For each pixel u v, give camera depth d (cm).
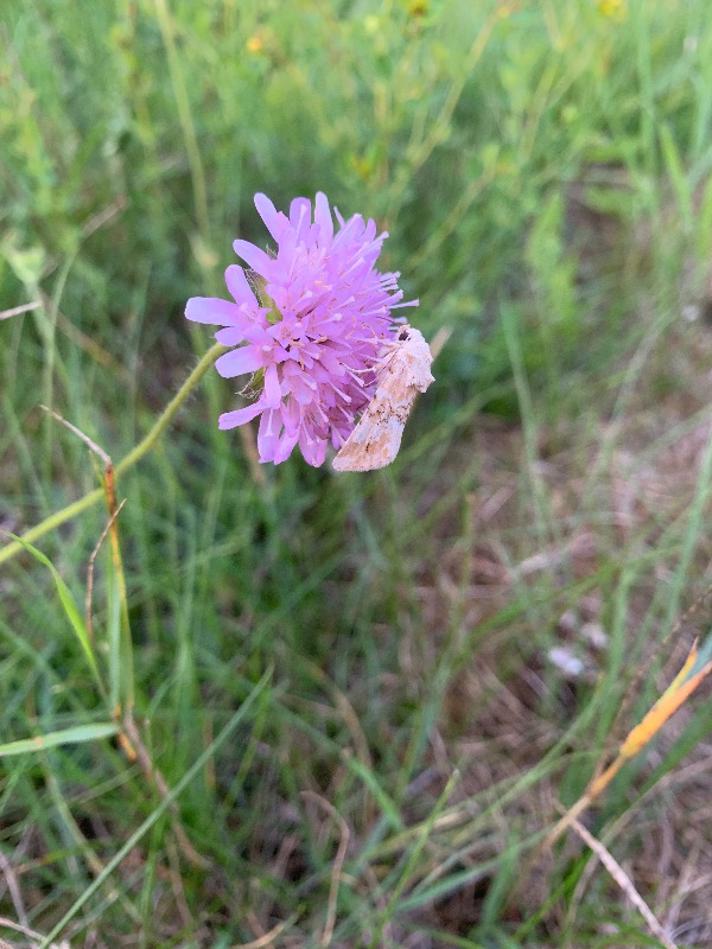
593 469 19
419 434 19
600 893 13
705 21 22
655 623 16
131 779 12
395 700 15
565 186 23
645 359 21
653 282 21
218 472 15
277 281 10
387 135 17
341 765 14
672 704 10
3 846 12
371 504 18
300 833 14
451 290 20
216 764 14
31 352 17
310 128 21
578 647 16
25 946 11
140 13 18
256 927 12
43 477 16
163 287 19
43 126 18
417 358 10
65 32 18
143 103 17
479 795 14
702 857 14
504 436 20
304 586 15
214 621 14
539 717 15
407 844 13
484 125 22
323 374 10
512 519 18
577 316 20
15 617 15
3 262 15
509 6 16
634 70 22
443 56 16
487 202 20
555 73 19
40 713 13
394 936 13
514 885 13
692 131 22
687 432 20
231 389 18
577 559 18
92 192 19
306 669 15
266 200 10
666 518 18
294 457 17
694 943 13
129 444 15
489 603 17
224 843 13
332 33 18
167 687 13
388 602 16
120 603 10
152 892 12
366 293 10
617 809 13
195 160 17
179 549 16
